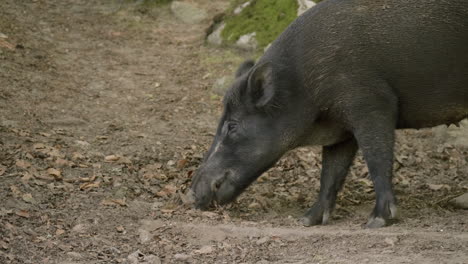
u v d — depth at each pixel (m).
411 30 24.20
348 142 26.44
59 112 36.81
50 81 41.16
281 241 22.84
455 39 24.30
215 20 51.56
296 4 46.97
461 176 32.56
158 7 58.72
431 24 24.23
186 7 57.28
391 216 24.36
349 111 24.44
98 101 39.81
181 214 25.50
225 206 27.58
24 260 20.09
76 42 49.44
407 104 25.00
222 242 22.83
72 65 44.91
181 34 53.28
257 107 24.72
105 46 49.44
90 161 30.27
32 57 44.12
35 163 28.64
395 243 22.02
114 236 22.91
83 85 41.91
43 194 25.67
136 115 38.47
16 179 26.41
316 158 33.81
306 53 24.62
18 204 24.31
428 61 24.33
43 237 21.98
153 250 21.88
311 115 25.03
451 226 24.50
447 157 34.81
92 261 20.52
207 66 46.09
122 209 25.41
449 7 24.33
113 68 45.50
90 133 34.69
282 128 25.16
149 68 46.19
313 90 24.64
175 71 45.78
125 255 21.31
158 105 40.22
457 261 19.88
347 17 24.56
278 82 24.84
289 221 26.12
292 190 30.09
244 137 25.34
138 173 29.83
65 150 31.27
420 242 22.02
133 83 43.34
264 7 48.72
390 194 24.42
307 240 22.89
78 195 26.17
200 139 35.53
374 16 24.41
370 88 24.25
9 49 44.12
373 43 24.17
